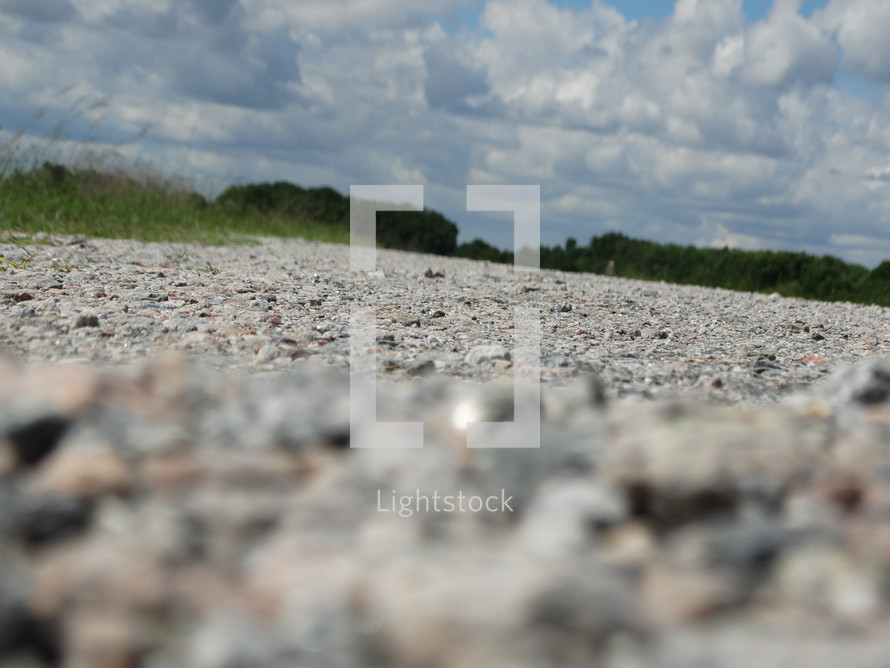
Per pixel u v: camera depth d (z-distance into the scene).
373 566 0.15
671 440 0.23
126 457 0.21
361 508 0.20
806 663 0.12
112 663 0.13
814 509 0.20
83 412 0.23
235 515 0.18
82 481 0.19
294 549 0.16
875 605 0.15
